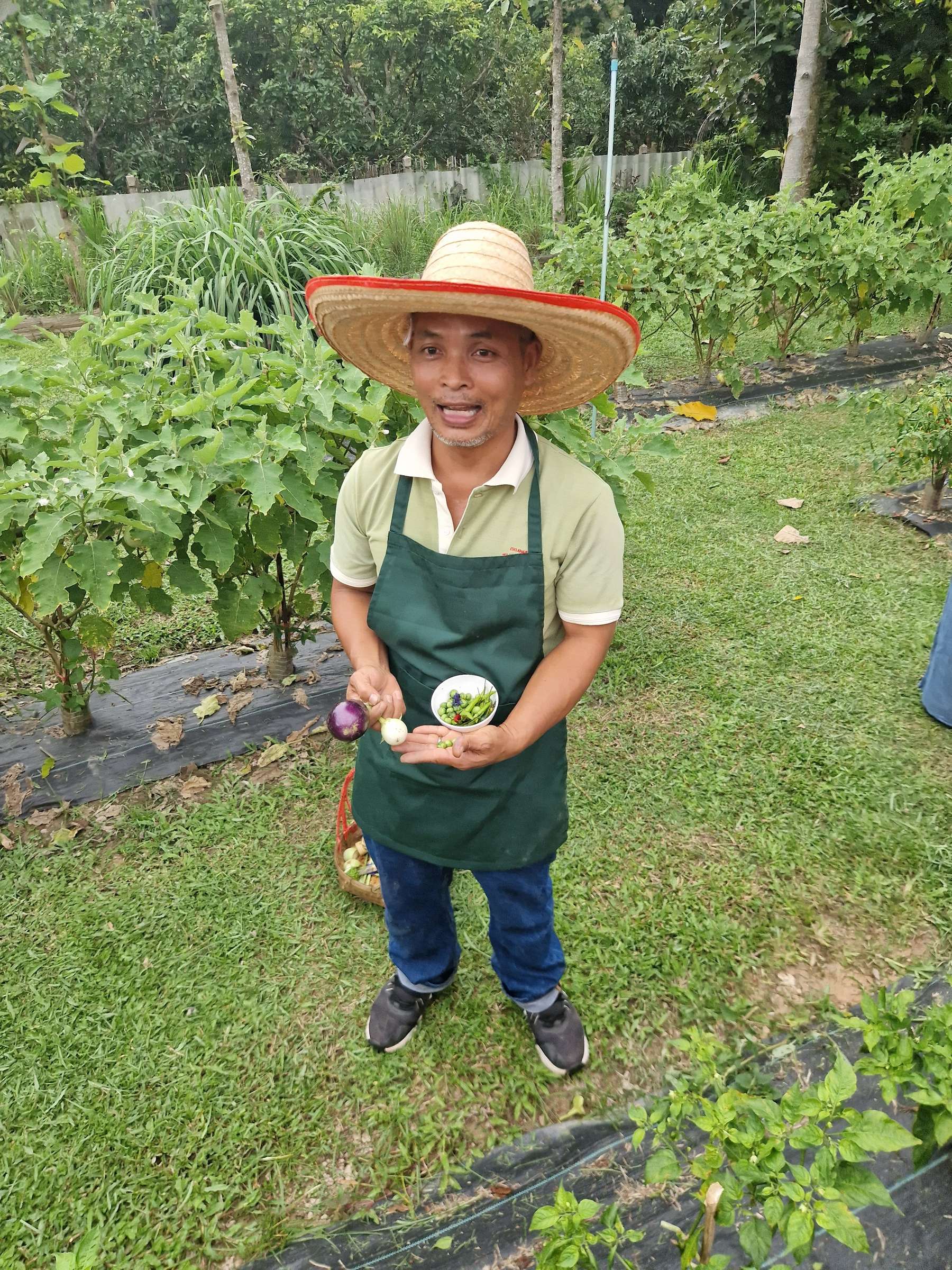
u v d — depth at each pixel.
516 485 1.53
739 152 13.30
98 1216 1.97
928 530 4.88
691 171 12.38
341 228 8.35
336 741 3.51
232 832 3.07
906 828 2.94
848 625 4.09
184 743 3.50
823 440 6.18
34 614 3.23
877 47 11.49
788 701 3.59
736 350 8.40
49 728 3.59
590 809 3.08
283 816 3.15
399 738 1.60
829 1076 1.47
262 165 16.11
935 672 3.42
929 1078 1.76
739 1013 2.35
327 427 3.06
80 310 8.81
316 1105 2.18
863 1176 1.37
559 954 2.15
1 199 12.57
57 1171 2.05
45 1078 2.27
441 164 17.11
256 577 3.30
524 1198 1.96
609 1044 2.30
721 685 3.71
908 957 2.51
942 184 7.43
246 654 4.09
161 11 18.80
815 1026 2.32
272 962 2.58
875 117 13.34
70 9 14.23
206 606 4.54
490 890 1.94
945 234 7.54
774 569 4.59
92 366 3.17
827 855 2.84
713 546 4.86
